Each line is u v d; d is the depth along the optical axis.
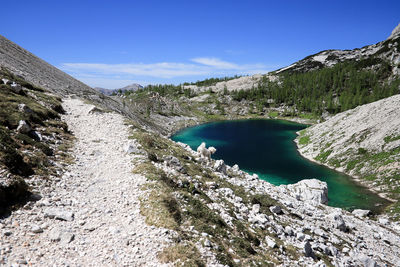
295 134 107.00
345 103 150.00
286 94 194.38
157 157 22.14
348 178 48.31
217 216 14.19
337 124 74.25
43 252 8.23
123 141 25.08
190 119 154.25
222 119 167.62
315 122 145.75
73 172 15.75
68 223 10.24
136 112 113.56
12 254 7.64
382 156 48.22
